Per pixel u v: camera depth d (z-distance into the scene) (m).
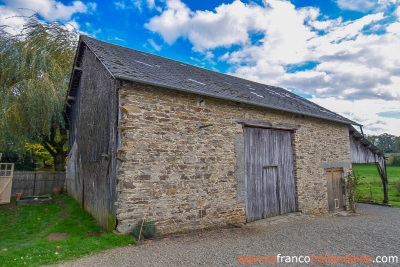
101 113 6.91
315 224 7.18
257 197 7.73
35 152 14.27
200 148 6.48
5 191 9.31
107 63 5.81
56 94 10.15
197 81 7.57
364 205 13.68
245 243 5.12
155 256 4.28
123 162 5.27
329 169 10.36
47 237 5.53
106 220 5.92
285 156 8.76
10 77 10.19
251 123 7.68
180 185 6.02
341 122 10.76
